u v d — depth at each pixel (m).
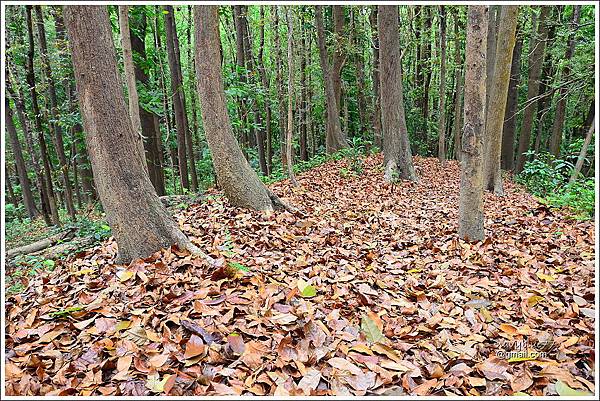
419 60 16.89
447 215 6.52
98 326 2.61
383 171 10.09
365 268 3.96
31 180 16.52
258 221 5.36
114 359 2.29
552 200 6.79
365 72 19.27
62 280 3.68
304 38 14.82
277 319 2.63
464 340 2.62
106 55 3.63
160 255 3.72
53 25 11.05
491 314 3.02
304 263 3.90
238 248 4.30
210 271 3.41
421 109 18.33
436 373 2.21
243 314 2.71
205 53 5.62
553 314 2.94
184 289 3.07
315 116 17.19
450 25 17.14
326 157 12.25
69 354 2.38
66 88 10.04
